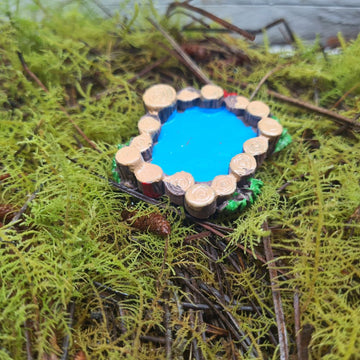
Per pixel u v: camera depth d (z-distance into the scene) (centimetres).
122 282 12
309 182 14
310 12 20
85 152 15
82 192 13
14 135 15
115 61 18
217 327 12
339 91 17
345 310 12
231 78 18
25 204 13
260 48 19
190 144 15
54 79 17
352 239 13
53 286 12
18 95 17
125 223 13
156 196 14
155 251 13
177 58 17
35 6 18
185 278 13
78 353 11
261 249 13
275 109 17
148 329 12
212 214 14
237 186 14
